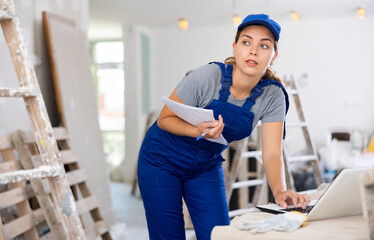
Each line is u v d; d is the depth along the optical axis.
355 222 1.21
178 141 1.91
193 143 1.89
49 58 3.55
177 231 1.96
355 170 1.21
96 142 4.09
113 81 8.62
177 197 1.96
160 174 1.92
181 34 8.01
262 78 1.86
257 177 4.50
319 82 7.51
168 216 1.93
